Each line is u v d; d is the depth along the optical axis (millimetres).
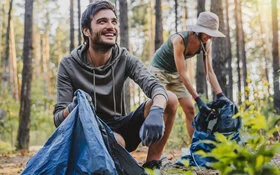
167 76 4512
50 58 35094
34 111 17297
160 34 11508
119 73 3121
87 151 2396
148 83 2979
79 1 15859
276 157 3912
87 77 3053
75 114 2549
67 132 2496
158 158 3334
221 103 3760
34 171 2432
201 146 3631
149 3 27891
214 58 8766
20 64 34781
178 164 3676
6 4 27750
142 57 33406
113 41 2949
